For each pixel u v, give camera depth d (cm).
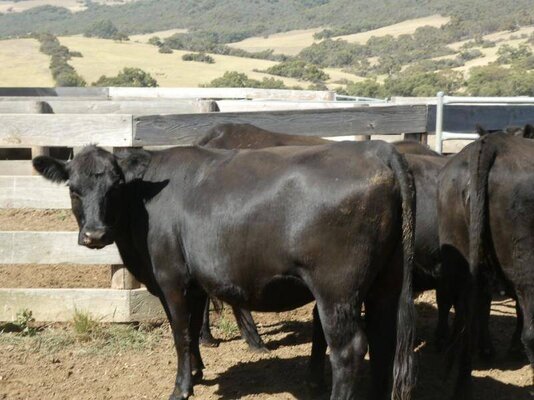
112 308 676
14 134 680
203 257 499
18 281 768
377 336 478
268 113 736
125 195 533
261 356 632
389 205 446
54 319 679
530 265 487
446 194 536
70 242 667
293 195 459
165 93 1723
